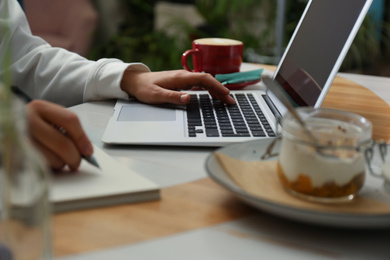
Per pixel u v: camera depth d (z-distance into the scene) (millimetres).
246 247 474
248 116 885
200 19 3695
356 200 546
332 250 472
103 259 448
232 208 557
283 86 1056
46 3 3104
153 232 499
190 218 531
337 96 1117
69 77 1035
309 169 527
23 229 367
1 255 364
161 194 590
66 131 601
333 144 518
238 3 3459
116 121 850
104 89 1000
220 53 1188
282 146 562
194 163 696
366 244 484
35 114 582
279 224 521
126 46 3748
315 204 530
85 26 3051
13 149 354
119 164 649
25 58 1091
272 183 580
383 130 866
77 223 514
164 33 3740
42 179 373
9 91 363
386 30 3162
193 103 976
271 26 3350
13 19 1099
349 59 3092
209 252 464
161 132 791
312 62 938
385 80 1304
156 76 1004
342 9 902
